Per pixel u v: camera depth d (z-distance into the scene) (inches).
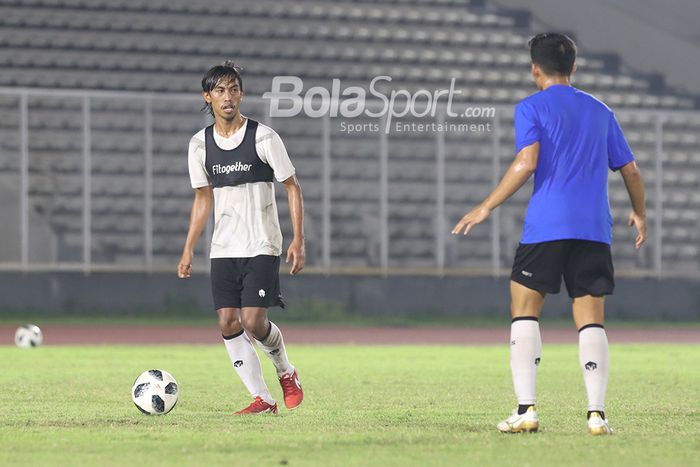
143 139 2933.1
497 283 2982.3
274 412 965.2
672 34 3816.4
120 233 2876.5
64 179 2874.0
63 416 937.5
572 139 784.3
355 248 2952.8
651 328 2906.0
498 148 3024.1
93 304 2785.4
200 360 1766.7
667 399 1149.1
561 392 1232.2
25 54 3299.7
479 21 3791.8
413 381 1387.8
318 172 2999.5
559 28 3848.4
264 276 917.2
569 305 3021.7
